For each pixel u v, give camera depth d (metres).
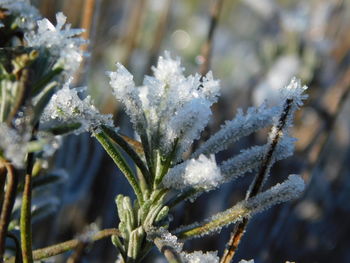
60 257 0.53
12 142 0.27
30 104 0.28
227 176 0.32
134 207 0.32
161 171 0.31
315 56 0.81
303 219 0.86
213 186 0.31
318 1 0.90
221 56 1.20
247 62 1.12
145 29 0.89
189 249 0.57
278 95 0.32
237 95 1.01
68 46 0.28
